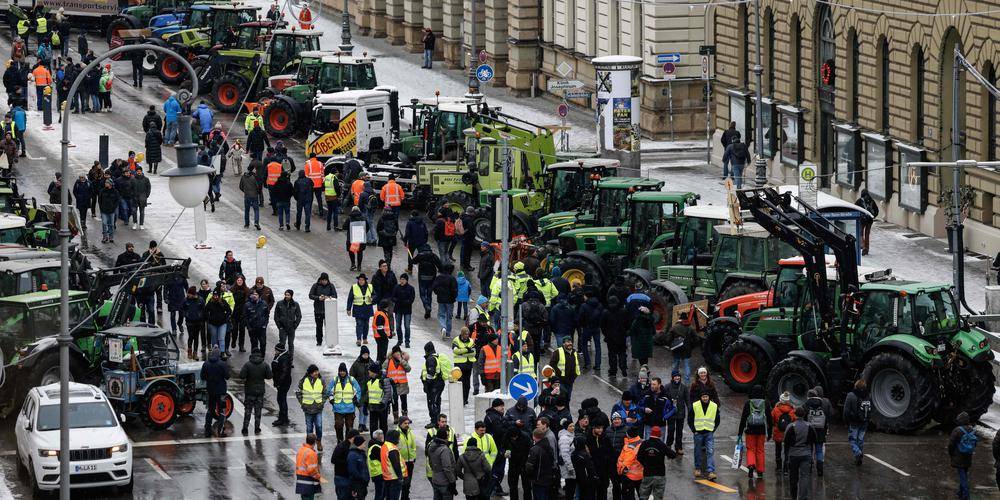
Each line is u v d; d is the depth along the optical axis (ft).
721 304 377.30
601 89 556.10
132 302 362.94
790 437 290.56
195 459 318.24
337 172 543.39
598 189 430.61
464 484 283.18
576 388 363.76
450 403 332.39
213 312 379.96
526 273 404.36
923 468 310.24
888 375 329.11
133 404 335.26
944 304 330.75
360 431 326.85
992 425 337.72
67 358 261.24
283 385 338.95
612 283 420.36
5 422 339.77
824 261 339.57
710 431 305.32
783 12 544.62
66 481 260.42
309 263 467.93
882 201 499.51
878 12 489.26
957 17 452.76
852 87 513.45
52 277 356.79
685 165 583.17
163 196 537.65
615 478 291.17
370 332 406.82
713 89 618.85
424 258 418.31
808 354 335.47
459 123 524.11
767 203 350.43
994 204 450.30
